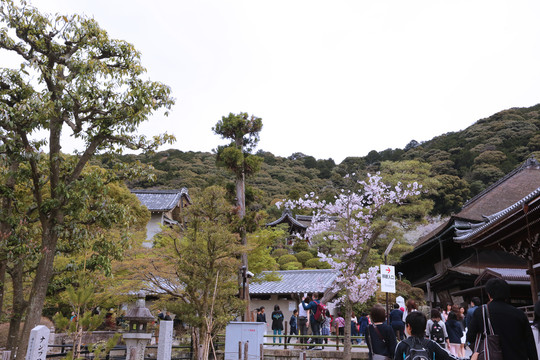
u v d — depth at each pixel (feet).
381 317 19.44
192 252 42.98
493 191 119.44
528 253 37.73
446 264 118.42
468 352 40.57
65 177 35.22
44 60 34.40
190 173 222.48
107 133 34.63
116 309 69.46
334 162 304.91
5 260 34.50
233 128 56.80
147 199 118.73
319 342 51.96
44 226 33.32
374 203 61.00
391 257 60.18
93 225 37.17
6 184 37.24
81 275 36.45
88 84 32.45
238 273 51.19
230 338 40.47
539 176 120.26
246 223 48.55
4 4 31.86
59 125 33.88
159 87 35.24
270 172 268.82
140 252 49.14
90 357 39.63
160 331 37.91
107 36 34.71
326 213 60.13
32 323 31.30
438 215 169.58
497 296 14.58
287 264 110.83
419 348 14.10
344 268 55.36
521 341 13.89
